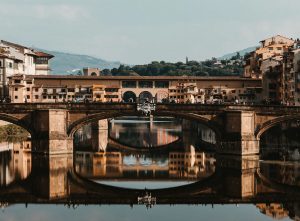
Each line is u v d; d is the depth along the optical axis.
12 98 172.88
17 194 72.62
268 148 121.50
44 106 109.38
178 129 196.00
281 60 175.38
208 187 78.50
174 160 107.56
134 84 186.00
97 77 183.00
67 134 110.38
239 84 182.75
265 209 64.25
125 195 73.25
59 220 58.62
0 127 147.88
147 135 166.62
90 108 110.00
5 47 185.00
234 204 67.31
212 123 110.44
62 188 77.19
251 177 86.06
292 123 139.12
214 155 115.56
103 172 91.62
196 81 185.12
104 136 161.50
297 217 60.16
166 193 74.69
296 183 80.88
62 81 181.00
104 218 59.88
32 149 109.38
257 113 110.44
